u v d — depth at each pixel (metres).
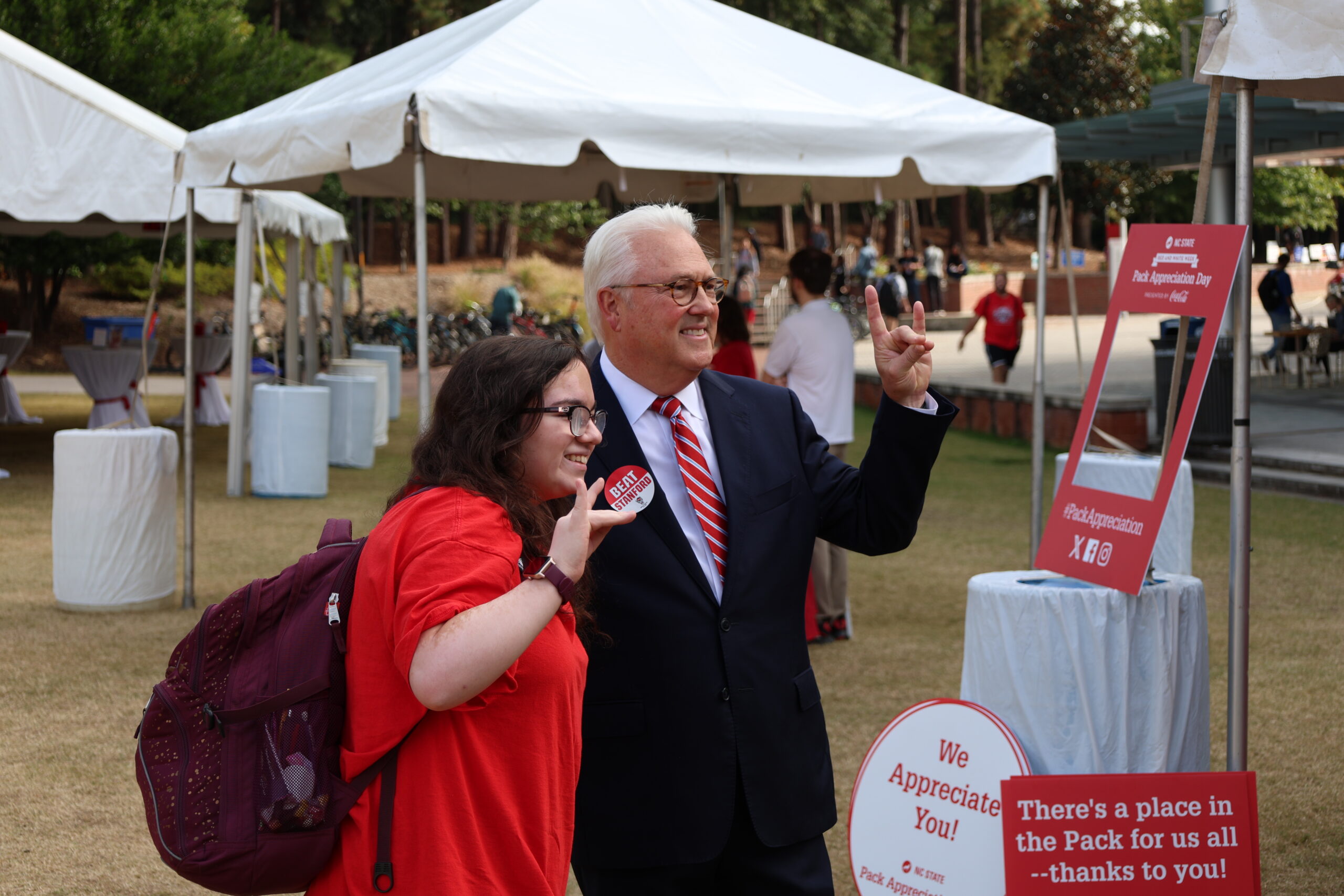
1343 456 11.48
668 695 2.46
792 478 2.65
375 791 1.90
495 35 5.69
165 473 6.94
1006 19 52.41
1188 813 2.91
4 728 5.02
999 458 14.13
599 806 2.47
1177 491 5.79
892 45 49.22
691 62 5.96
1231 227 3.21
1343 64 2.94
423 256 5.70
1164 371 12.77
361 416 12.90
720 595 2.54
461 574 1.84
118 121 8.60
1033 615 3.16
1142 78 41.59
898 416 2.56
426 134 5.19
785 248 52.06
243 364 10.82
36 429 15.45
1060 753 3.14
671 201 2.72
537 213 43.22
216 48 22.28
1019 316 17.53
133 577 6.85
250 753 1.91
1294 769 4.59
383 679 1.89
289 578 1.97
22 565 8.00
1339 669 5.85
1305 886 3.64
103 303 31.23
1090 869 2.90
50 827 4.09
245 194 10.74
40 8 19.75
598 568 2.49
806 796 2.54
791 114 5.75
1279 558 8.31
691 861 2.43
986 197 48.41
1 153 8.58
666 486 2.59
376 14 39.56
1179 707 3.18
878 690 5.60
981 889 2.95
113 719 5.13
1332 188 42.81
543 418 2.00
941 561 8.65
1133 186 38.72
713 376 2.77
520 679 1.96
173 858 1.88
